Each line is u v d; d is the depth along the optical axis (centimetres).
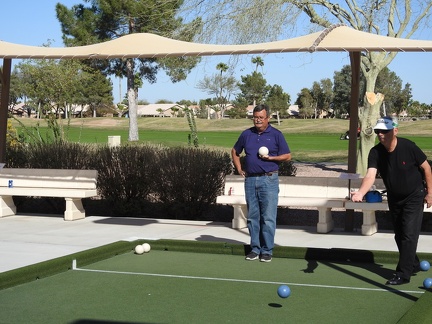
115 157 1305
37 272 724
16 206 1372
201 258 856
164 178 1267
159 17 2161
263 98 9675
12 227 1129
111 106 9625
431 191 686
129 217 1287
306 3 1806
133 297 644
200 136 4725
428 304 576
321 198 1082
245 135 842
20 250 912
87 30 3553
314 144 3809
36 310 594
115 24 3525
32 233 1063
